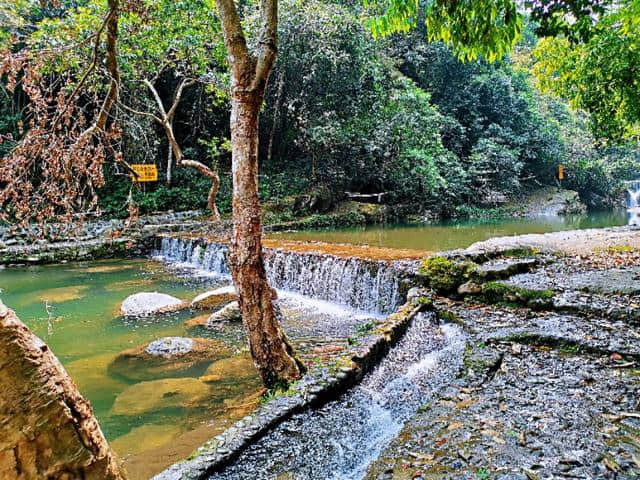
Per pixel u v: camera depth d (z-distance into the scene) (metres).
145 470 2.99
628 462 2.41
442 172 19.80
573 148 26.56
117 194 14.46
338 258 8.02
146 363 5.01
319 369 3.76
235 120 3.61
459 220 18.95
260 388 4.29
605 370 3.66
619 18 8.27
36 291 8.48
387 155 17.08
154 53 6.37
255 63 3.61
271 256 9.41
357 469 2.71
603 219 19.66
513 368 3.79
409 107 17.53
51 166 3.65
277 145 19.14
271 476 2.55
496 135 23.77
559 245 8.05
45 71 4.51
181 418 3.78
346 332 6.18
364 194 18.81
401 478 2.36
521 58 28.98
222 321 6.47
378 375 3.98
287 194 16.94
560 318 4.80
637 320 4.49
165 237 12.36
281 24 14.79
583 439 2.66
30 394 0.86
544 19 4.07
